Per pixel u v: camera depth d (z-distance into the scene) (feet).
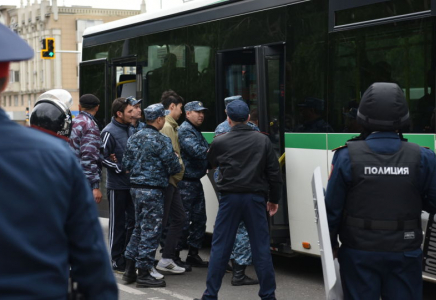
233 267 23.38
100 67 35.91
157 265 25.21
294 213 23.43
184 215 24.71
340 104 21.63
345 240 12.19
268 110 24.31
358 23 21.04
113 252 25.30
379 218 11.85
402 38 19.62
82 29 287.28
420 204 12.11
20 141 6.68
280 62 24.45
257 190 19.15
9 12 325.83
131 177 22.62
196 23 28.40
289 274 25.58
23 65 305.53
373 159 11.98
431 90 18.71
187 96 29.04
